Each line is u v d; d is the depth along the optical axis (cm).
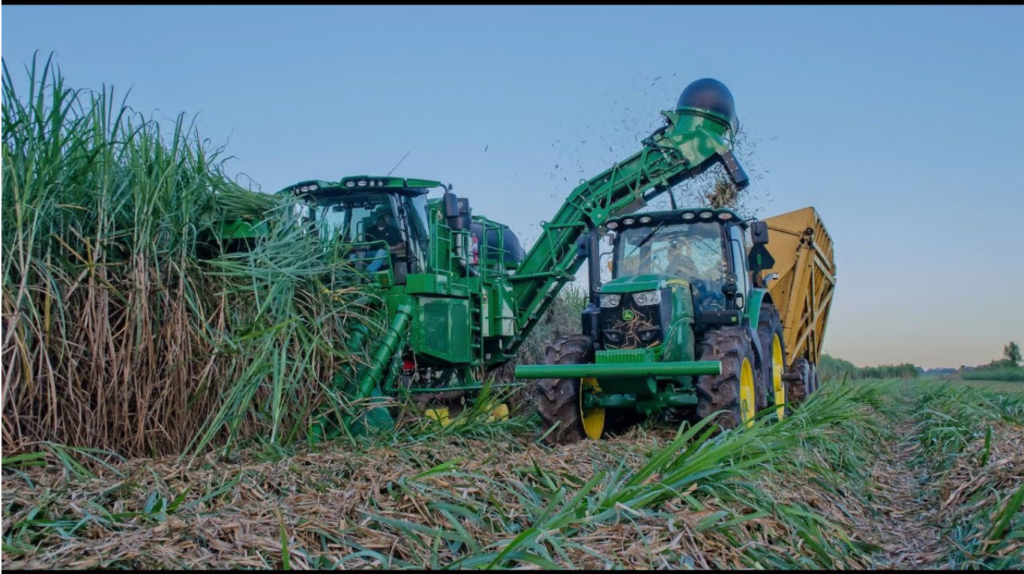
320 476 452
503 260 1045
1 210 486
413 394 751
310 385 588
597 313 751
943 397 1177
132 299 524
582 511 380
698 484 423
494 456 533
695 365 640
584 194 998
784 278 1118
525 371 677
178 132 577
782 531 400
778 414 777
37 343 488
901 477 666
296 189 804
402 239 780
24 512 359
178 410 541
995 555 379
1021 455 529
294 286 606
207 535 337
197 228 593
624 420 811
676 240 797
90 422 504
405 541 351
